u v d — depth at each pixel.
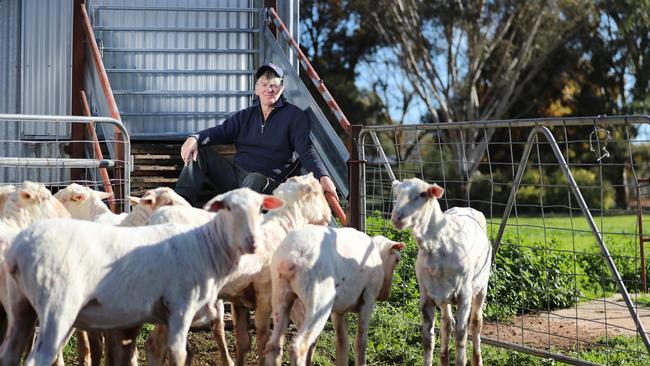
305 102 11.12
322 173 9.34
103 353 7.58
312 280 6.28
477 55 33.66
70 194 7.66
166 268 5.71
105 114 10.46
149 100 12.39
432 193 6.59
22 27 12.23
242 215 5.77
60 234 5.38
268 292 6.93
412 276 10.25
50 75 12.27
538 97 36.22
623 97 35.84
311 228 6.54
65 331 5.30
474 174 35.00
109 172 11.41
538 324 9.76
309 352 6.98
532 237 18.56
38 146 12.29
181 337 5.76
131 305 5.59
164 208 6.80
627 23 33.91
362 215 9.32
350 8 34.09
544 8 32.81
